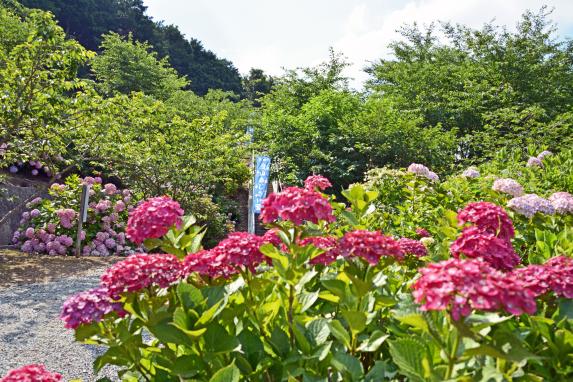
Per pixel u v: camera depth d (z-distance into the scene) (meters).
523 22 19.31
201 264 1.95
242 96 51.81
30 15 7.90
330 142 13.63
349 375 1.65
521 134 12.60
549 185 5.69
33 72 7.76
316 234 2.02
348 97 15.55
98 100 8.69
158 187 11.29
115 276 1.84
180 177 11.09
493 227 2.33
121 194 11.12
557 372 1.68
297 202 1.95
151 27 48.03
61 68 8.15
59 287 6.43
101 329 1.93
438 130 14.89
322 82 18.30
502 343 1.49
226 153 12.05
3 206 10.17
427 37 22.83
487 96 17.45
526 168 5.97
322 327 1.89
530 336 1.81
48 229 9.50
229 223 12.93
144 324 1.89
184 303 1.79
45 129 8.36
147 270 1.84
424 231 3.98
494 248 1.91
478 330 1.47
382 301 1.88
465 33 19.88
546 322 1.72
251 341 1.91
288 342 1.88
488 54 19.03
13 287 6.35
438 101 18.16
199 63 51.41
